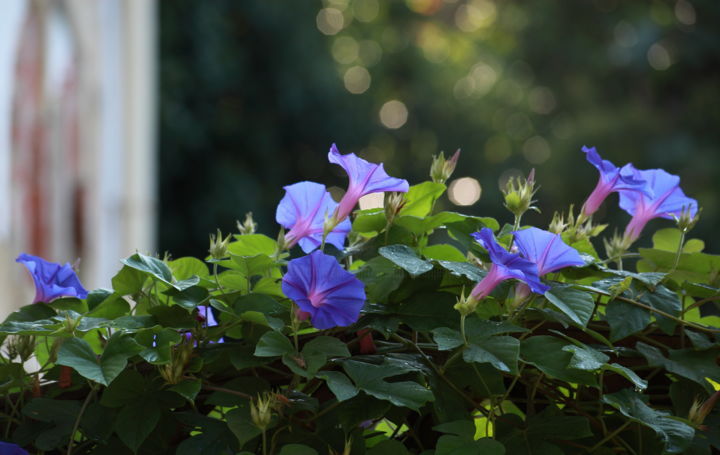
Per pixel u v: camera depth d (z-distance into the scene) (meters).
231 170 16.42
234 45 16.64
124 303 2.44
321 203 2.47
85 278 6.88
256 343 2.37
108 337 2.43
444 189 2.47
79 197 6.85
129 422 2.31
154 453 2.35
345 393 2.26
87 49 6.89
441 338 2.30
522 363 2.35
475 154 21.52
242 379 2.35
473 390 2.37
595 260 2.45
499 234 2.44
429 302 2.38
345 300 2.32
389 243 2.44
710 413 2.38
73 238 6.73
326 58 17.72
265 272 2.45
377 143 21.56
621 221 15.23
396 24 21.97
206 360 2.35
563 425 2.33
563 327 2.40
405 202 2.43
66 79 6.65
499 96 21.36
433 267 2.40
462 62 22.30
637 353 2.40
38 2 6.18
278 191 17.64
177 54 15.79
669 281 2.48
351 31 21.55
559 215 2.47
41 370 2.40
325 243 2.48
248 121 17.12
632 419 2.29
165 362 2.29
